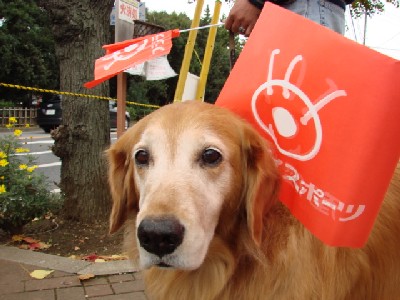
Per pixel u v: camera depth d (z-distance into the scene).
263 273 0.44
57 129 1.05
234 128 0.44
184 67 0.85
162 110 0.46
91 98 1.03
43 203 0.99
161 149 0.42
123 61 0.66
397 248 0.50
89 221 1.05
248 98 0.46
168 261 0.37
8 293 0.69
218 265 0.45
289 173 0.42
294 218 0.44
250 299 0.44
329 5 0.56
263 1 0.57
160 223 0.35
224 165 0.42
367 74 0.34
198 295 0.47
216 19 0.85
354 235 0.36
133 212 0.49
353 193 0.35
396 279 0.51
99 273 0.77
